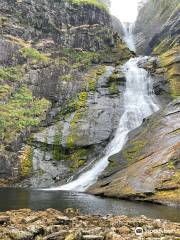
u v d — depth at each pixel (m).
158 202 26.83
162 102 54.12
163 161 30.81
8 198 27.61
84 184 38.19
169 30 77.19
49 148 45.16
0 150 43.06
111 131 47.06
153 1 94.81
